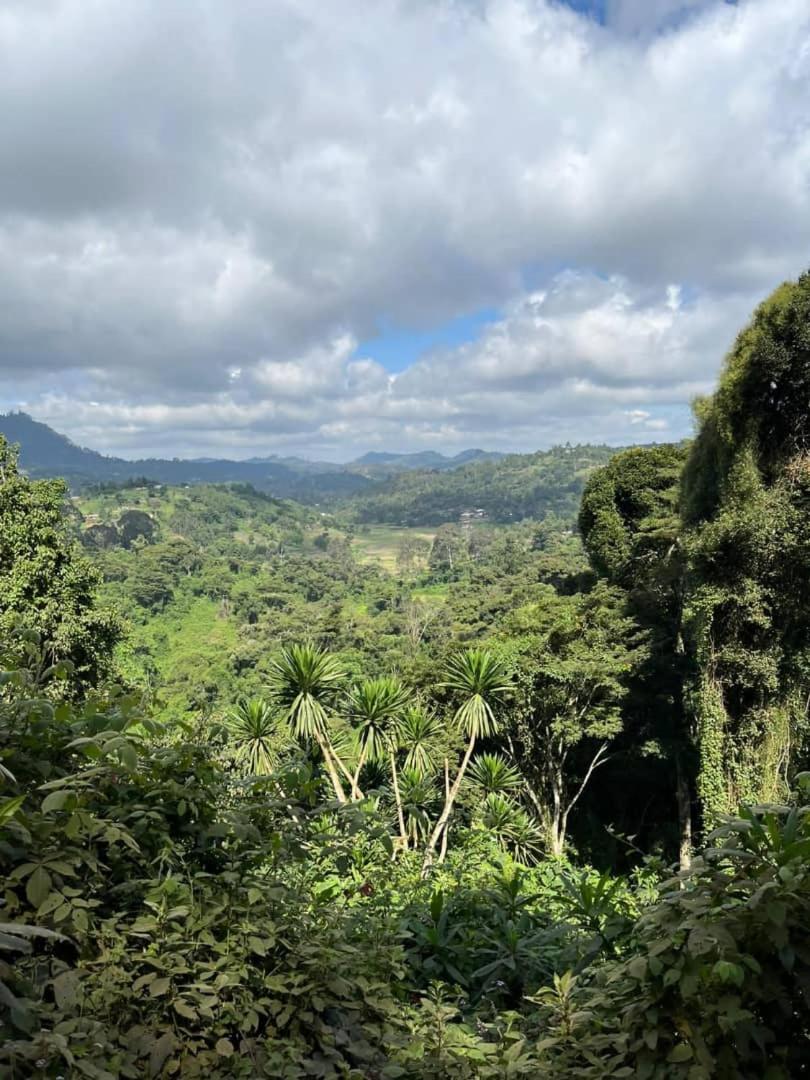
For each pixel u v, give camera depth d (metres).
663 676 16.23
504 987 2.93
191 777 2.31
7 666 2.38
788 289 12.48
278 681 11.27
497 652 15.22
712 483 13.88
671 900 1.69
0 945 1.15
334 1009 2.08
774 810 1.74
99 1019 1.61
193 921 1.89
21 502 14.57
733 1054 1.54
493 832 10.10
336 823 2.55
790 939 1.52
